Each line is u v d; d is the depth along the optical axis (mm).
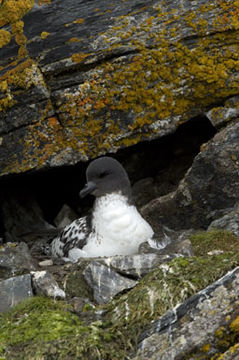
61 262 11352
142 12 13047
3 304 9180
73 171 15102
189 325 7598
